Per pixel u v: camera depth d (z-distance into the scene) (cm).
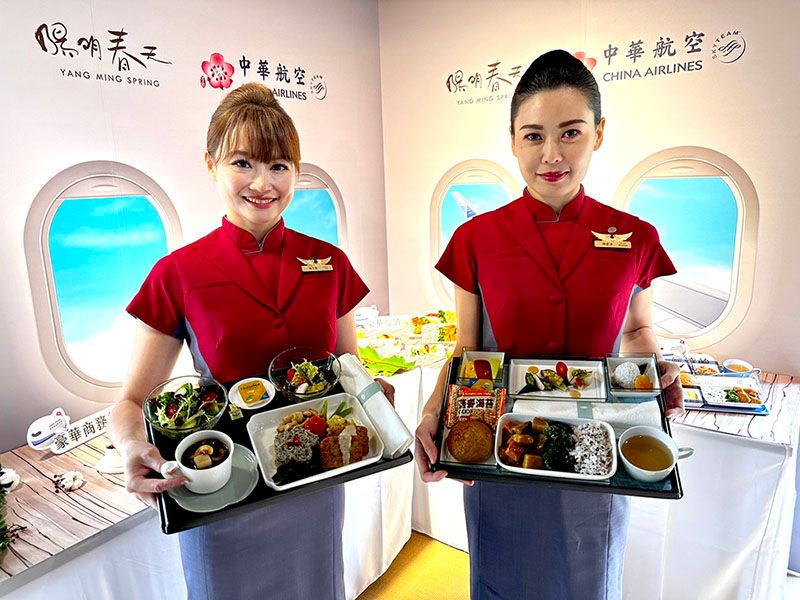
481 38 265
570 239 143
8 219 174
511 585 151
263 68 240
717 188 221
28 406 186
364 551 219
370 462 115
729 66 209
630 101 231
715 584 177
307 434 117
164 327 140
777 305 217
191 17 211
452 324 262
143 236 208
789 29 196
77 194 188
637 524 183
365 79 293
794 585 220
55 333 189
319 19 262
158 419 121
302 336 145
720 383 200
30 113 174
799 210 206
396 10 289
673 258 236
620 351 157
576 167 135
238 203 136
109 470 165
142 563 148
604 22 231
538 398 130
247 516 130
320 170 275
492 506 146
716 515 173
